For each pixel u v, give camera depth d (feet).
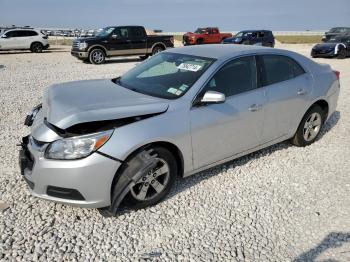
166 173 11.60
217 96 11.48
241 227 10.73
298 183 13.57
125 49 60.03
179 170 12.44
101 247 9.66
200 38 103.24
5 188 12.60
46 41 79.92
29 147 10.87
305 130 16.70
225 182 13.46
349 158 15.99
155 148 11.05
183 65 13.55
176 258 9.32
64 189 10.09
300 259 9.41
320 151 16.70
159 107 11.27
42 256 9.23
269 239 10.21
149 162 10.62
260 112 13.87
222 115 12.53
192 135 11.80
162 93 12.49
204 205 11.85
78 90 12.75
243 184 13.37
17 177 13.47
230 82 13.15
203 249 9.70
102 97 11.81
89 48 56.18
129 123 10.59
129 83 13.96
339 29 76.79
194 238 10.16
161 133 10.92
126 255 9.39
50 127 10.46
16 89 30.99
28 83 34.65
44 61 59.26
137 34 60.90
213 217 11.19
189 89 12.14
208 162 12.81
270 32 87.76
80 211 11.28
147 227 10.60
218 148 12.87
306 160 15.67
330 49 65.36
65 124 9.94
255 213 11.48
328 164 15.33
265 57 14.57
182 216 11.20
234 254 9.53
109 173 10.16
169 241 10.00
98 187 10.15
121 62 60.64
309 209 11.78
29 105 24.84
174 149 11.77
